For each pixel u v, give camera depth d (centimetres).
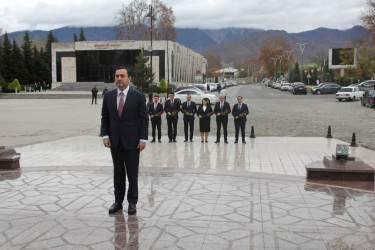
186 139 1354
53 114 2514
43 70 7950
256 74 17250
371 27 4275
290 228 481
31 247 427
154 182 727
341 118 2138
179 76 7375
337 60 6900
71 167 873
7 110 2870
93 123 1981
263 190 665
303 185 700
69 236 459
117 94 528
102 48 6581
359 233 464
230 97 4666
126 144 524
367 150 1124
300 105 3253
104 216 530
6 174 800
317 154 1065
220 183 718
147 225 494
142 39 7994
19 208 567
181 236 457
